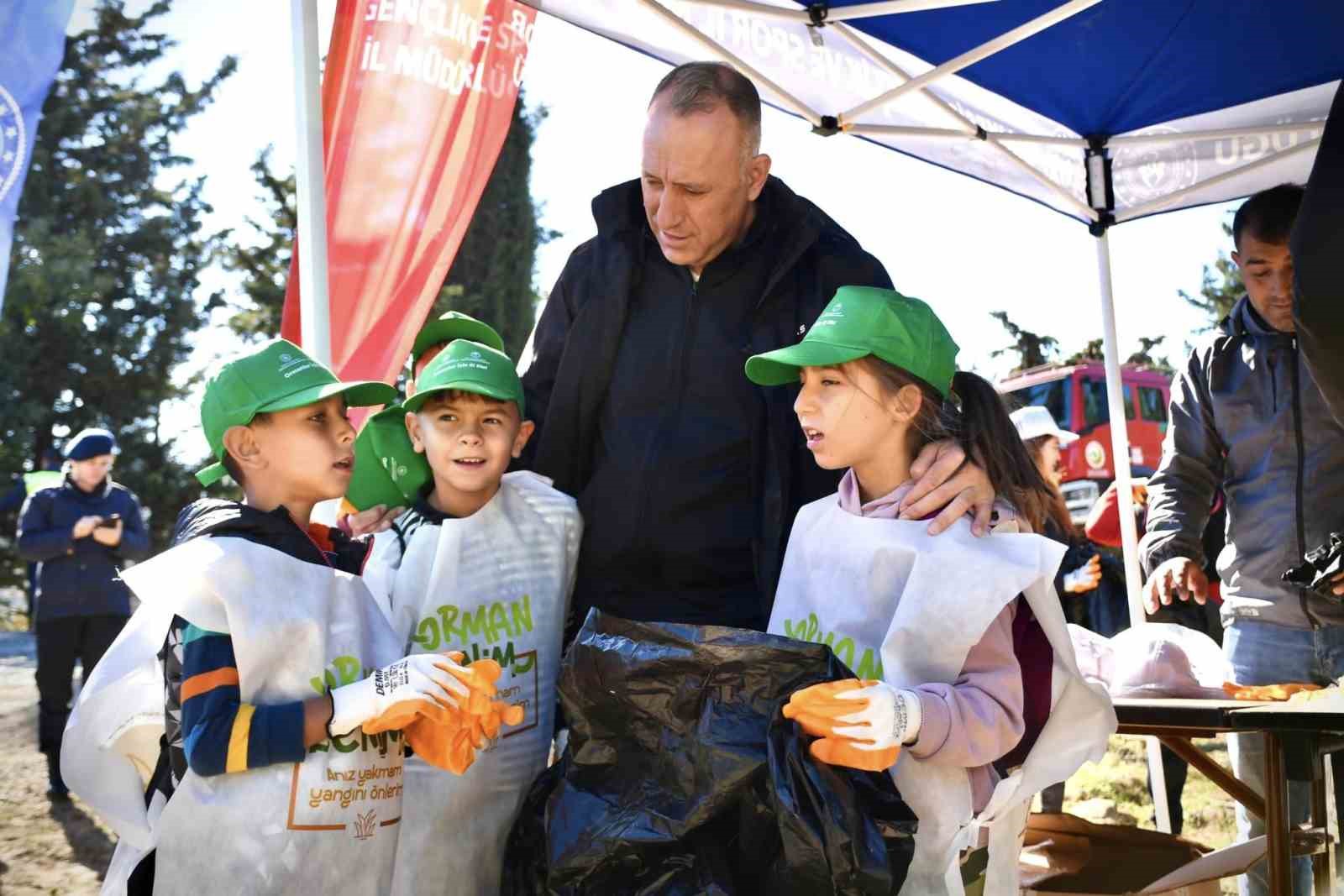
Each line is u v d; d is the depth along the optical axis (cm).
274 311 2092
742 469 247
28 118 247
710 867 180
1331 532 342
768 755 175
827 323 210
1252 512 358
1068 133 467
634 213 263
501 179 2266
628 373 255
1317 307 239
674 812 181
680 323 253
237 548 181
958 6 370
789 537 231
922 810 185
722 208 239
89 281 1892
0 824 596
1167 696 281
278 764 177
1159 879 260
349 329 372
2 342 1841
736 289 252
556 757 259
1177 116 457
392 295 379
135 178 2036
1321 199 238
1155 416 1106
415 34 389
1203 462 376
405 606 223
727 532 247
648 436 251
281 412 194
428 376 229
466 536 228
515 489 241
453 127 393
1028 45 397
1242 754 345
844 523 209
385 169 382
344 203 376
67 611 618
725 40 364
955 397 215
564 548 244
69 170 1991
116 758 192
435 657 179
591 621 191
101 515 629
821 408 206
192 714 174
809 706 170
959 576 191
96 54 2006
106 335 1916
